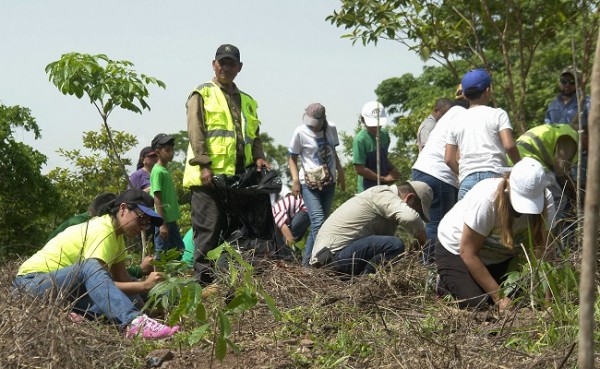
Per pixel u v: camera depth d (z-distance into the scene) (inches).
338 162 382.3
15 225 641.6
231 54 282.0
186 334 193.9
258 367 176.7
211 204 277.6
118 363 176.1
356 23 387.5
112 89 296.7
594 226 77.6
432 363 163.9
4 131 635.5
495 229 211.5
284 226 342.6
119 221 217.0
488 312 203.6
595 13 351.3
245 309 165.9
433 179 293.7
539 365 164.2
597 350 168.2
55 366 160.9
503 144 259.8
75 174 631.8
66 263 213.0
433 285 236.4
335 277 256.4
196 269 267.0
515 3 388.5
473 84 267.4
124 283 217.6
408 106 1051.3
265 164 287.6
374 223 269.7
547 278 184.4
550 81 703.7
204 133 279.7
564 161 250.8
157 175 330.0
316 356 184.1
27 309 173.3
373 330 195.0
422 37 401.7
